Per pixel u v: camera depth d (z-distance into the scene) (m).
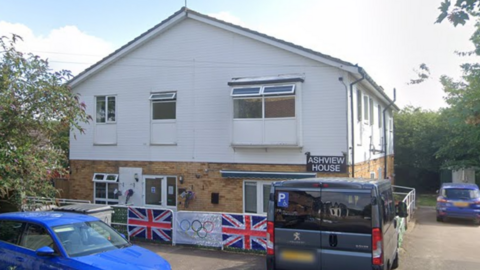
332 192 6.32
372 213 6.01
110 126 16.33
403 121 29.09
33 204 9.72
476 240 12.12
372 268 5.90
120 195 15.90
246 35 13.95
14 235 6.38
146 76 15.70
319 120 12.93
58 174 11.21
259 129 13.37
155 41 15.62
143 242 10.54
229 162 14.13
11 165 8.26
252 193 13.88
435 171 28.12
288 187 6.63
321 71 13.01
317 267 6.23
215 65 14.55
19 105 8.67
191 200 14.65
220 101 14.39
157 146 15.38
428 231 14.01
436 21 4.93
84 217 6.84
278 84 13.16
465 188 16.27
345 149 12.59
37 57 9.16
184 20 15.12
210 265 8.45
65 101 9.50
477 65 7.77
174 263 8.59
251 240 9.39
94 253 5.94
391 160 24.77
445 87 12.57
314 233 6.30
